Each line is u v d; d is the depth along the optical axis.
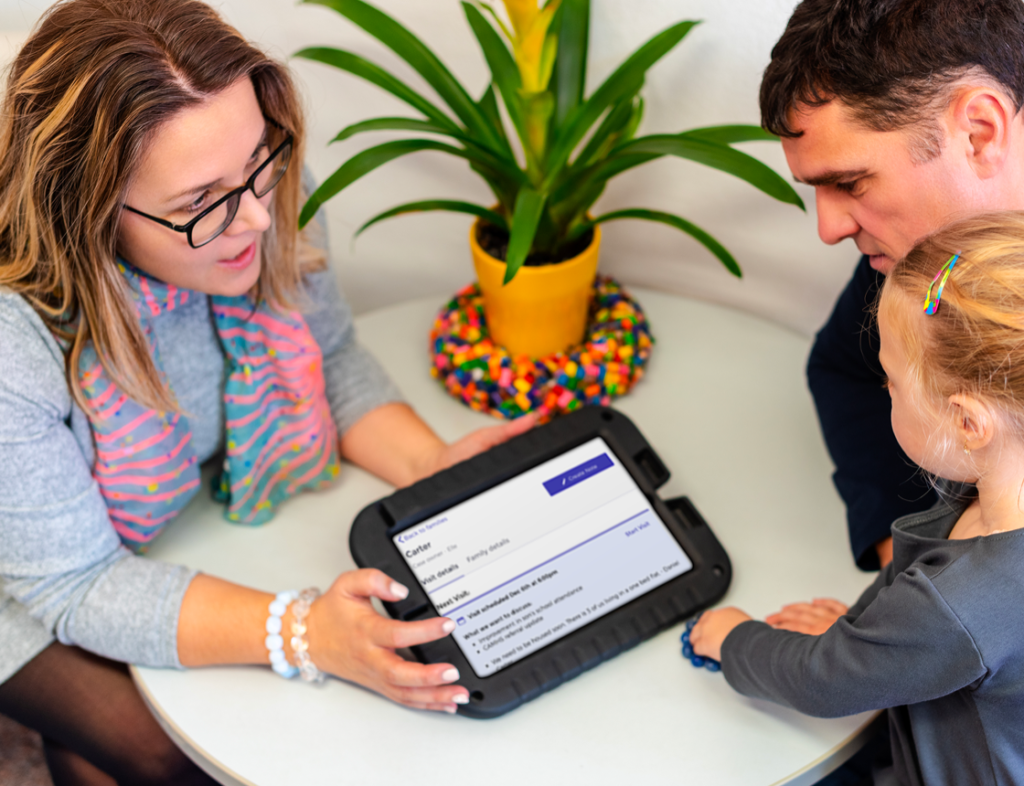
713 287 1.30
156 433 0.90
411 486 0.92
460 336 1.14
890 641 0.65
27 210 0.76
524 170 1.06
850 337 1.01
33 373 0.81
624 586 0.88
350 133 0.95
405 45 0.98
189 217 0.78
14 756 1.31
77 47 0.71
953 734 0.70
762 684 0.77
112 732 0.97
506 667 0.83
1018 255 0.60
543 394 1.09
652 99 1.13
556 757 0.79
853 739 0.79
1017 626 0.61
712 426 1.07
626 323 1.13
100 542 0.89
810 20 0.75
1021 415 0.59
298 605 0.85
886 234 0.78
